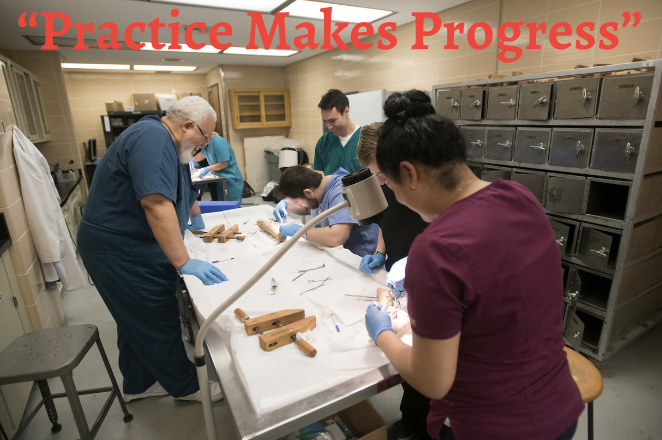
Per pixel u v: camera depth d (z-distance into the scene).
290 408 0.83
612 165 1.75
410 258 0.61
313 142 5.84
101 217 1.40
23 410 1.70
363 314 1.15
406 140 0.64
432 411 0.78
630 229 1.75
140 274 1.44
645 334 2.22
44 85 4.46
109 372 1.63
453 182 0.67
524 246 0.63
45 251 2.13
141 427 1.67
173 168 1.40
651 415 1.66
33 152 2.16
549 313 0.67
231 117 6.26
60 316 2.44
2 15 2.98
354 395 0.87
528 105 2.02
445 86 2.47
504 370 0.64
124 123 5.88
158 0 2.73
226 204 3.01
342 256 1.61
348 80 4.64
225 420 1.67
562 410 0.67
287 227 1.91
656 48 2.02
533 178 2.08
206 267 1.41
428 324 0.58
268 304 1.24
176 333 1.59
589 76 1.86
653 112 1.58
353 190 0.76
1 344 1.63
